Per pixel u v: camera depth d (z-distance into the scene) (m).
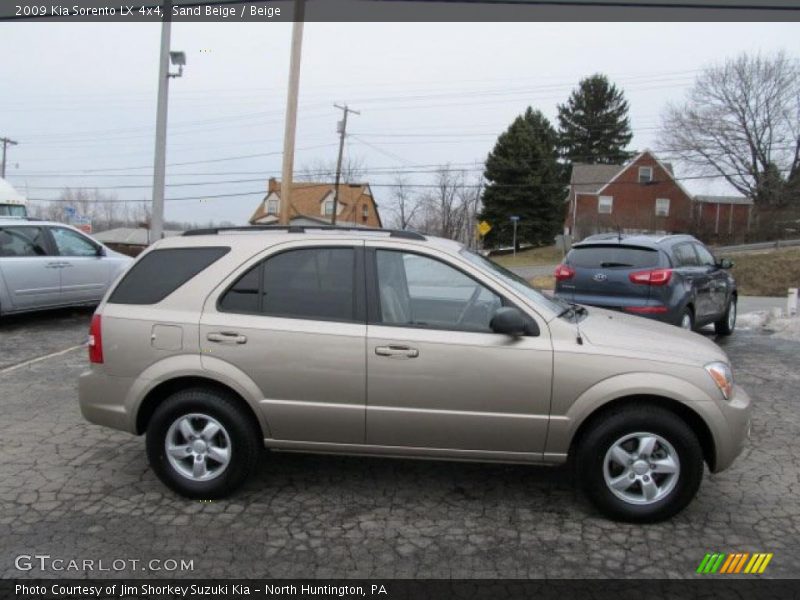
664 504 3.73
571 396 3.72
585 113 71.62
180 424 4.01
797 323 11.14
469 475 4.51
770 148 47.91
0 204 17.78
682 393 3.66
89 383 4.10
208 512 3.88
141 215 82.56
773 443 5.23
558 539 3.60
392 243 4.02
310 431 3.92
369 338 3.82
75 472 4.47
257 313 3.96
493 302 3.90
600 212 53.34
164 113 16.50
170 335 3.97
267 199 71.00
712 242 46.69
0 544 3.49
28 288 9.97
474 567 3.31
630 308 7.68
